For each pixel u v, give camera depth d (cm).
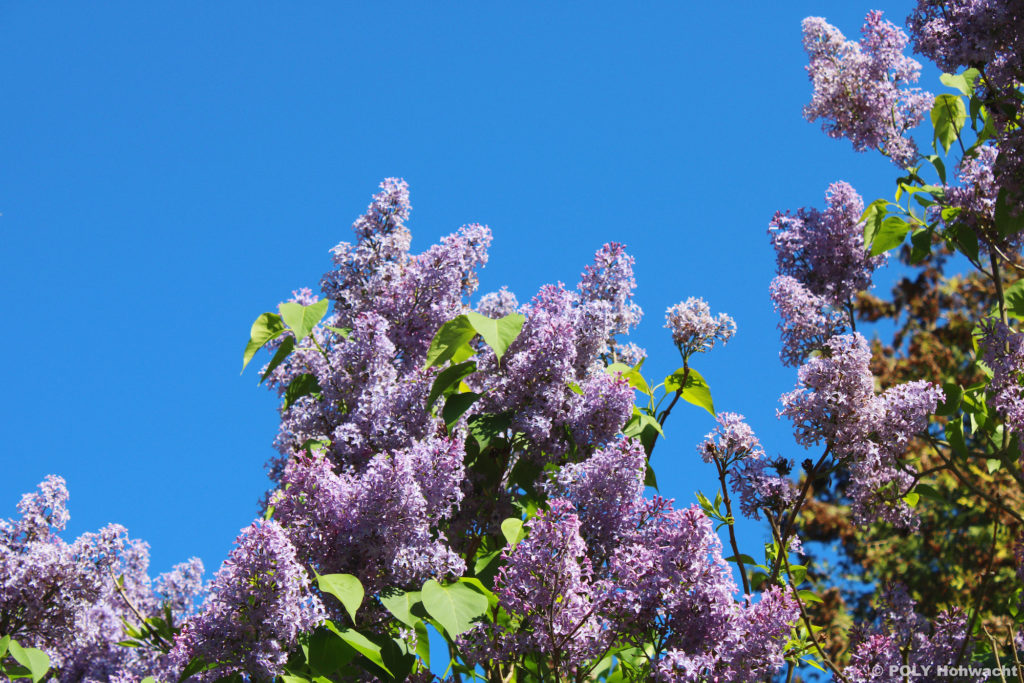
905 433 392
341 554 336
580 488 346
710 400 452
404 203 454
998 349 403
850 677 384
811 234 475
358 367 397
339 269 447
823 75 507
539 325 391
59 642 478
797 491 403
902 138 496
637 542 327
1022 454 399
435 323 420
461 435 358
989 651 481
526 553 303
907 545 1276
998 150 414
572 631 303
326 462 344
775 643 297
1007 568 978
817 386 388
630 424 422
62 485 505
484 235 445
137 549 594
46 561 473
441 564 344
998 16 389
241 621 303
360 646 315
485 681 353
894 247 457
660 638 310
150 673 462
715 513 403
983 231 428
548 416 384
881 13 505
